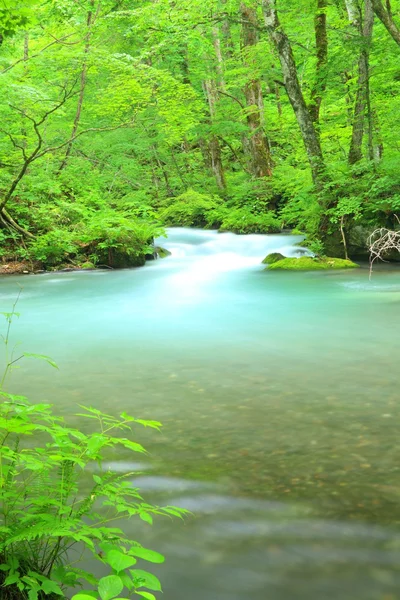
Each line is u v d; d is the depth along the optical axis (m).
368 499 2.65
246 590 1.99
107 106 19.42
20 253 16.06
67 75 18.45
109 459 3.17
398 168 15.61
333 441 3.39
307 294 10.30
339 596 1.95
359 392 4.38
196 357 5.70
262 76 23.34
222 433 3.58
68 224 17.67
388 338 6.40
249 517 2.50
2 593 1.75
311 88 17.83
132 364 5.46
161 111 19.91
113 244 16.25
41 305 9.78
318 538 2.31
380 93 17.36
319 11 16.61
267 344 6.24
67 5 17.02
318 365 5.27
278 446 3.34
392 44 15.57
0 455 2.10
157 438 3.51
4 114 17.08
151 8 16.53
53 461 2.19
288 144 30.17
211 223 24.03
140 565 2.14
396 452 3.20
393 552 2.20
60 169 20.66
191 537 2.33
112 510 2.55
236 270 15.10
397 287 10.86
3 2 6.29
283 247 17.69
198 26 17.47
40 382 4.87
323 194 16.66
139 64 18.03
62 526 1.79
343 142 20.12
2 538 1.87
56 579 1.83
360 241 16.00
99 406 4.20
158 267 16.31
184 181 29.31
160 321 7.93
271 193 23.66
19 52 21.62
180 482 2.87
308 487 2.79
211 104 27.58
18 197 17.52
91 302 10.05
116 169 23.73
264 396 4.34
